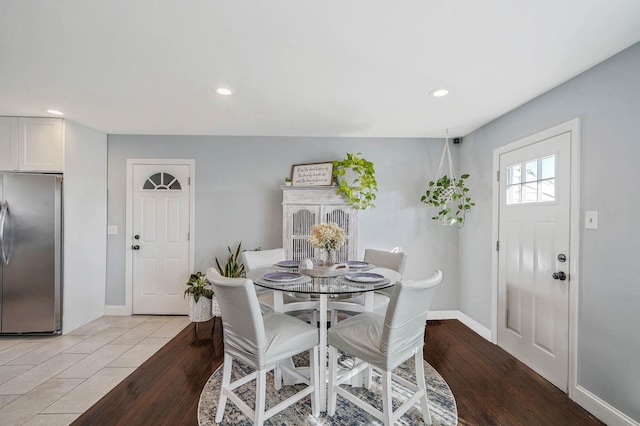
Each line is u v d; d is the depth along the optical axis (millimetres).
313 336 1861
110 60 1832
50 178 2928
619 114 1714
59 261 2992
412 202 3602
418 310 1680
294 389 2158
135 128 3309
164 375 2311
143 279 3594
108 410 1899
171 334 3066
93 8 1356
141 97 2416
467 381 2246
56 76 2049
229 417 1852
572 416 1854
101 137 3469
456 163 3619
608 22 1442
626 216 1680
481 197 3137
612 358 1755
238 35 1569
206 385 2184
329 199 3285
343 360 2555
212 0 1303
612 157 1754
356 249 3281
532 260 2416
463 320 3459
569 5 1324
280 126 3189
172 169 3592
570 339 2041
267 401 2008
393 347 1590
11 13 1386
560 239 2135
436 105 2539
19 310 2912
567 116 2072
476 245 3221
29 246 2910
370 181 3330
